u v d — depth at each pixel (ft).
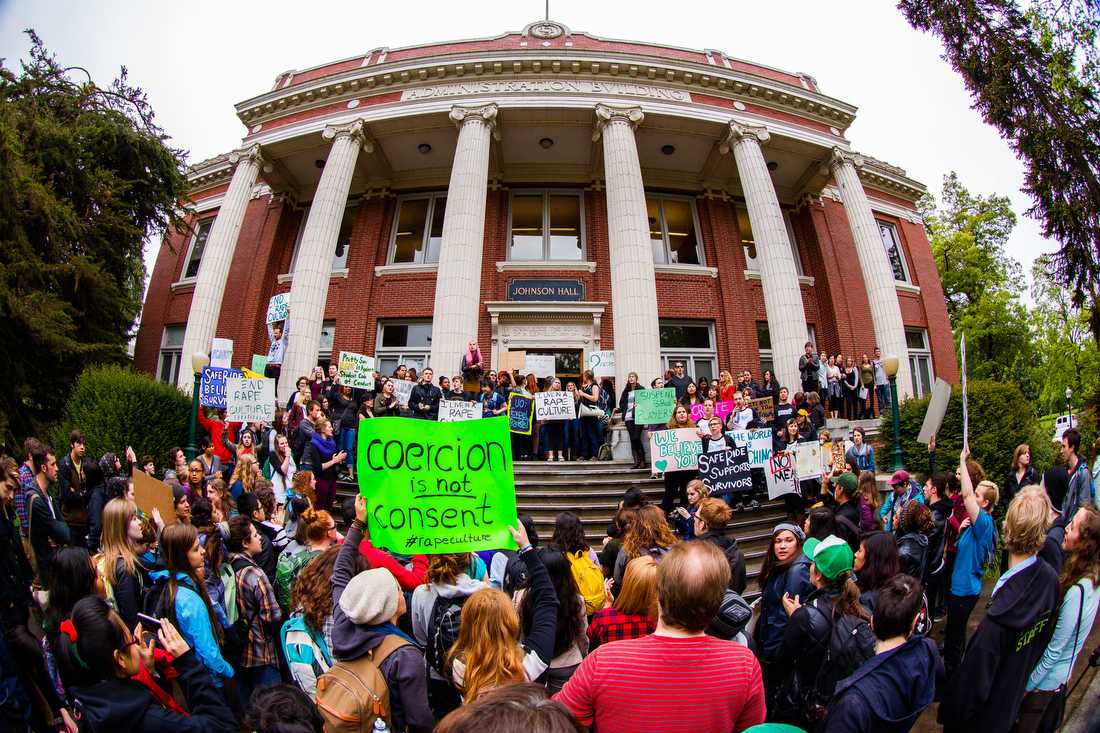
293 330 53.57
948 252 114.42
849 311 68.85
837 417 50.24
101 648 9.11
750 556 28.81
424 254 67.05
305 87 63.57
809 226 71.72
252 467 26.21
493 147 63.82
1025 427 36.65
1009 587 11.16
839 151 65.00
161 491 20.79
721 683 7.63
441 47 65.67
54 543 20.83
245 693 14.07
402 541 11.54
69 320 46.50
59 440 40.04
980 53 41.52
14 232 44.09
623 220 54.08
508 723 4.30
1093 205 39.70
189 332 57.57
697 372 64.49
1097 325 42.83
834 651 10.88
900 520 20.13
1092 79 39.40
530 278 64.08
